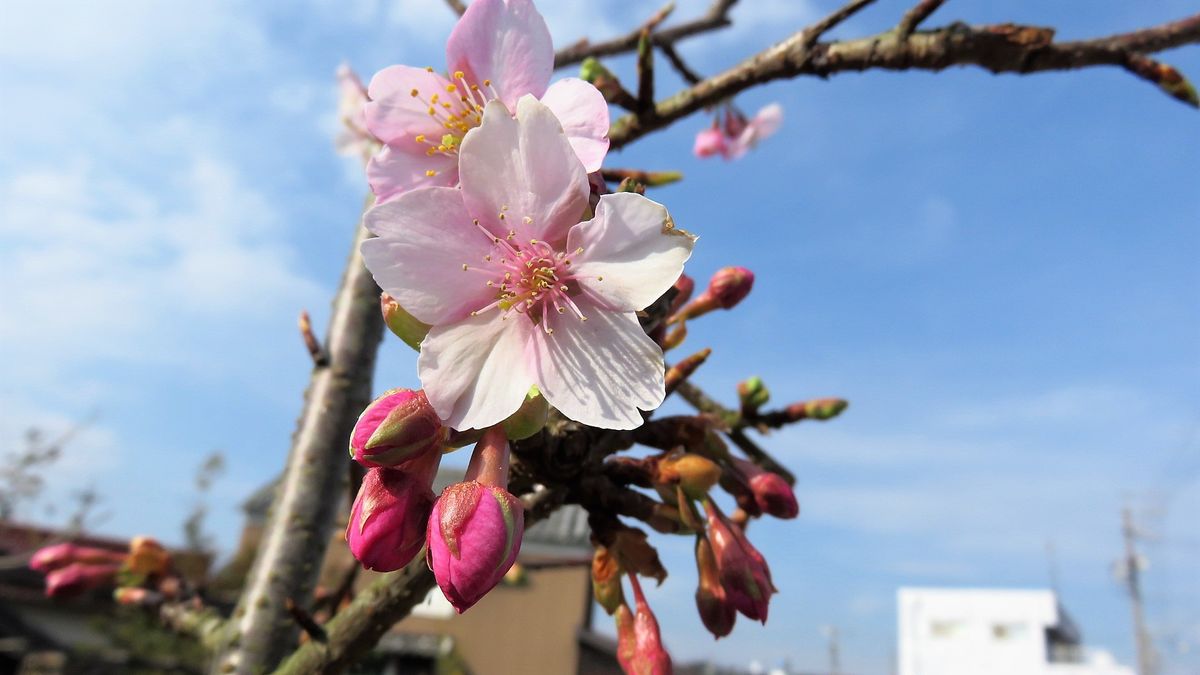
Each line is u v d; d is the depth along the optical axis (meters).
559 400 0.07
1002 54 0.11
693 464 0.08
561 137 0.07
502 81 0.08
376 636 0.09
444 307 0.07
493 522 0.06
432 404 0.07
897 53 0.11
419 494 0.07
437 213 0.07
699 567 0.09
